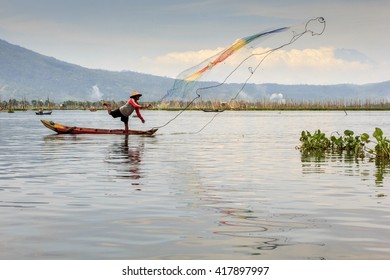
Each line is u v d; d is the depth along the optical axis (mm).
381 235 13266
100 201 17734
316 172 25750
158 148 40312
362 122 116812
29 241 12789
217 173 25266
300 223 14508
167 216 15375
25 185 21312
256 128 82438
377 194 19234
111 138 51625
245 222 14609
